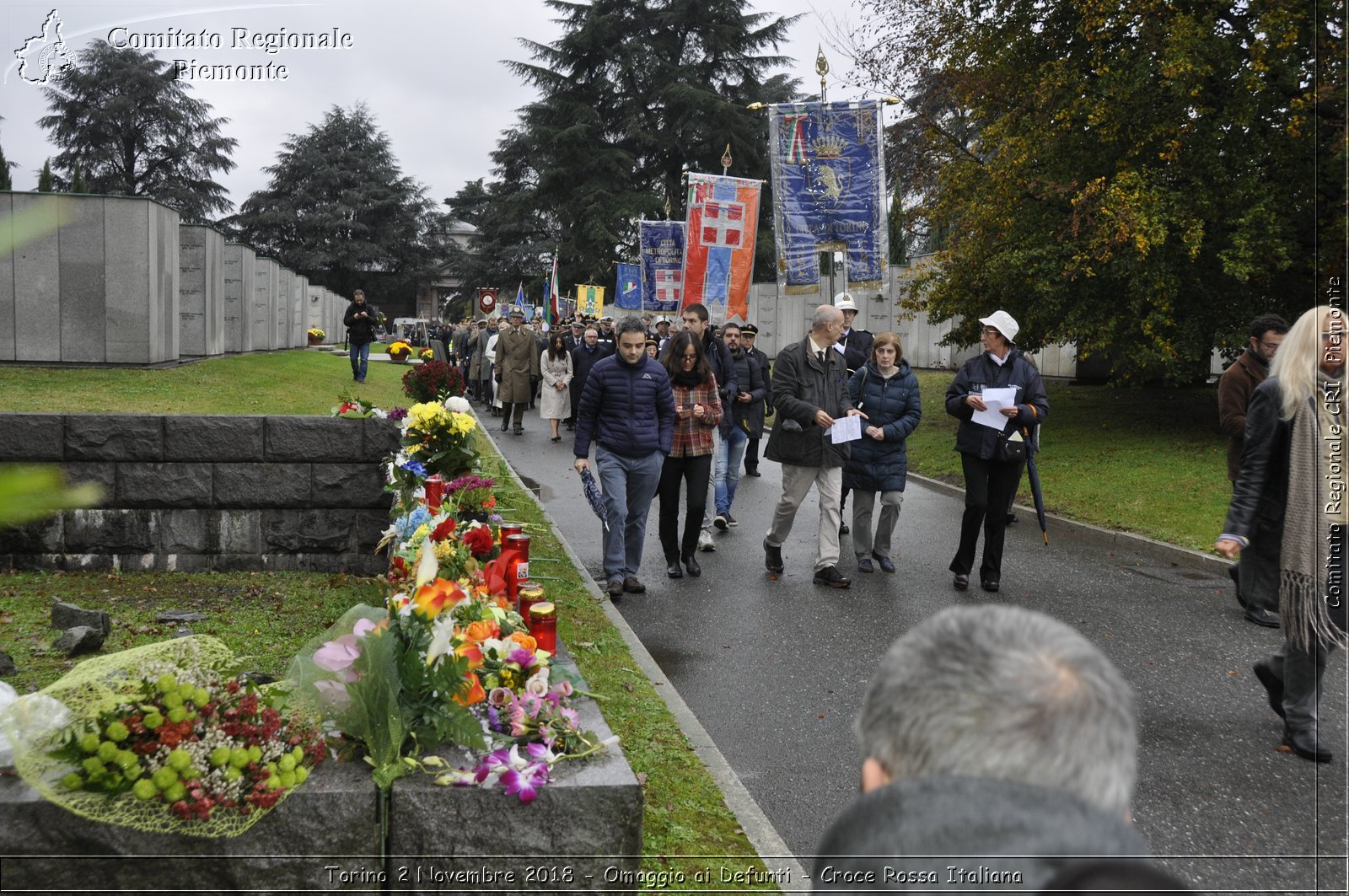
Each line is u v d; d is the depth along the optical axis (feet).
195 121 174.50
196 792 8.34
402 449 24.56
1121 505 37.47
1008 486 26.99
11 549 25.12
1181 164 48.01
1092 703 3.79
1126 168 48.29
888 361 29.58
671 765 14.98
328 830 8.82
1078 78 51.11
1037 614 4.19
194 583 24.58
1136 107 48.21
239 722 8.75
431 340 136.67
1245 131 46.80
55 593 23.22
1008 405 26.40
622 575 26.76
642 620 24.23
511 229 197.77
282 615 21.66
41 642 18.60
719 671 20.53
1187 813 14.15
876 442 29.50
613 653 20.33
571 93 169.27
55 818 8.44
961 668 3.86
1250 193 45.75
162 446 25.43
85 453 25.11
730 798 14.24
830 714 18.22
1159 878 3.25
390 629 9.61
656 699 17.80
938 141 61.16
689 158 165.78
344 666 9.27
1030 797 3.52
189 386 46.34
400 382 83.92
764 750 16.57
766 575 29.22
